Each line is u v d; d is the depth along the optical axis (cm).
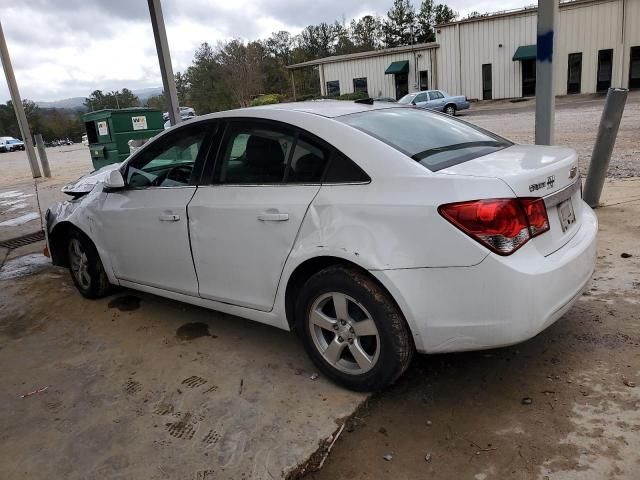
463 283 242
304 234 283
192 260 350
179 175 360
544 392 278
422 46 3291
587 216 318
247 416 279
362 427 265
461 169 258
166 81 703
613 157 915
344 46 7369
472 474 228
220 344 364
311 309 295
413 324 256
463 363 313
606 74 2900
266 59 5772
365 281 266
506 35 3036
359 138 278
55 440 273
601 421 251
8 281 545
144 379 325
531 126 1612
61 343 387
